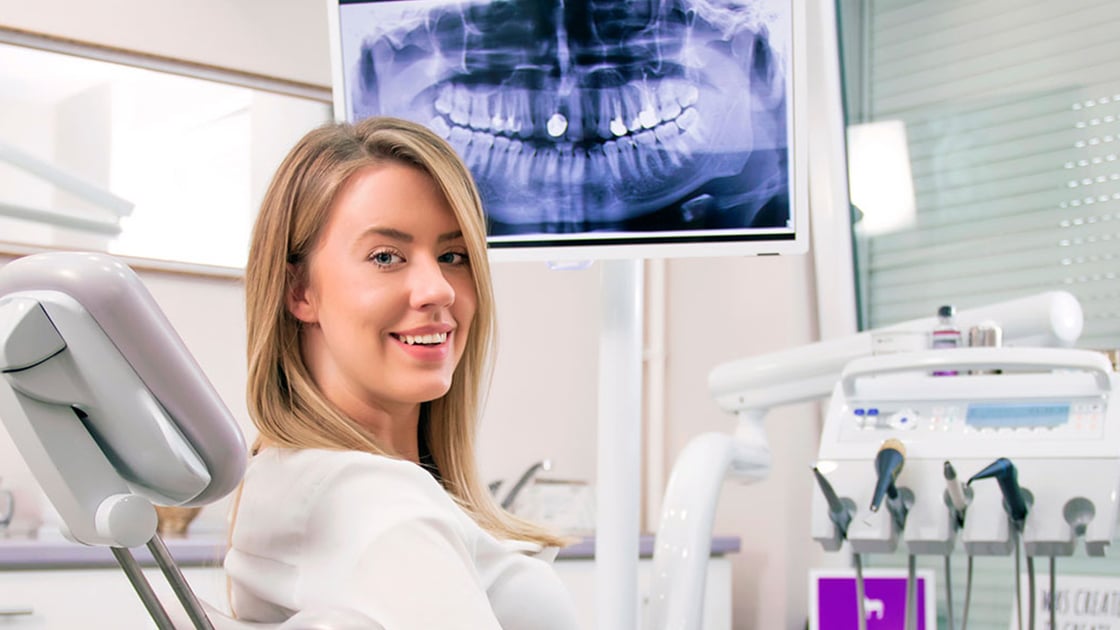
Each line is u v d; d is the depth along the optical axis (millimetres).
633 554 1777
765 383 2150
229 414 860
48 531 2734
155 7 3107
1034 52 3023
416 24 1741
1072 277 2949
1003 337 1939
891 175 3354
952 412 1773
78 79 3010
